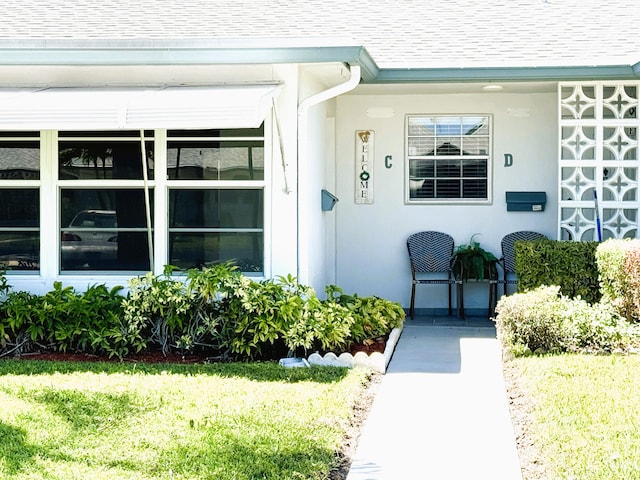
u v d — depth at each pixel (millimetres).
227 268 13102
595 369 10852
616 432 8391
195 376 11008
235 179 13688
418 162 17484
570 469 7469
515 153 17250
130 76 13758
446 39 16438
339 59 12516
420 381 11242
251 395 9992
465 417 9555
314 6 17438
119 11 17078
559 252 14305
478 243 17094
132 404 9570
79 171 13953
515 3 17578
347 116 17562
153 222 13844
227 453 7988
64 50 12711
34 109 12086
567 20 16891
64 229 14000
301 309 12344
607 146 15742
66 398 9742
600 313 12570
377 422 9398
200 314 12445
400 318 14258
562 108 15836
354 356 12242
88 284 13820
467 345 13742
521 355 11977
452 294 17375
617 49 15727
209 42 12578
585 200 16344
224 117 11742
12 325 12539
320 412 9352
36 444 8180
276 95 12758
